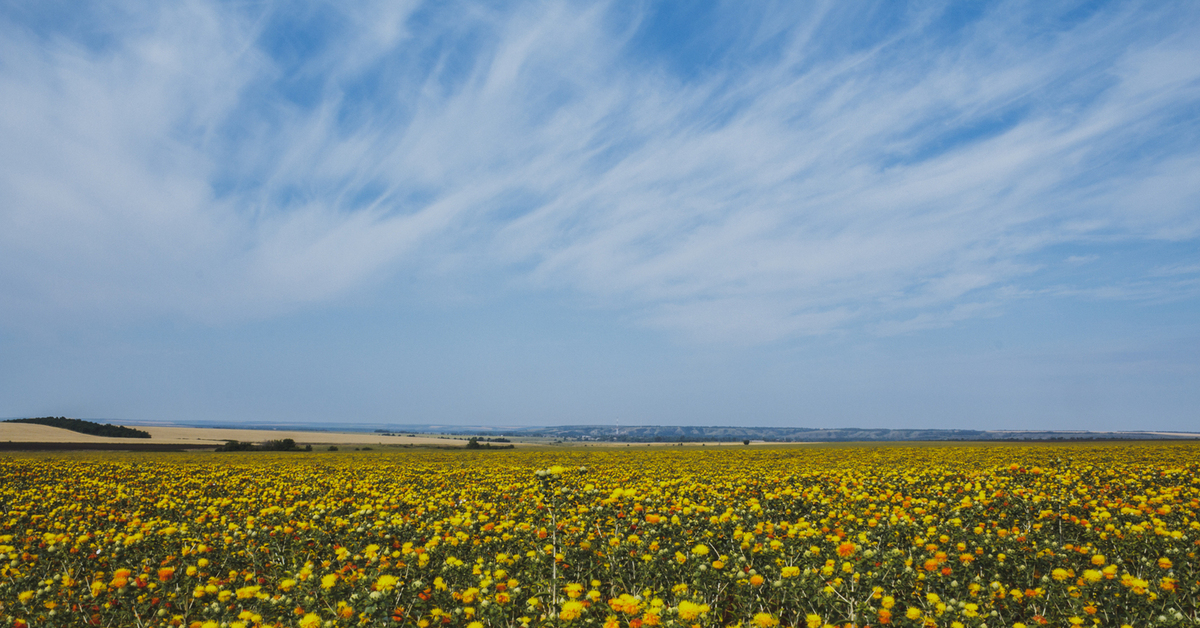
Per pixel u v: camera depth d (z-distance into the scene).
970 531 9.88
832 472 24.92
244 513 14.56
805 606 6.70
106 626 7.02
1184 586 7.11
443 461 43.75
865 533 9.34
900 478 18.69
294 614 6.71
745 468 30.36
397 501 14.96
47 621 6.75
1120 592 6.81
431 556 8.54
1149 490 15.42
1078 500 12.22
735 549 8.41
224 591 7.33
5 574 7.99
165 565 8.63
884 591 7.10
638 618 6.13
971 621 6.21
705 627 5.93
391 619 6.14
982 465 28.55
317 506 14.30
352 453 65.00
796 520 11.91
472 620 6.58
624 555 8.20
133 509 15.72
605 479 21.58
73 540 9.88
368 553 8.36
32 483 22.64
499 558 8.34
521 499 14.70
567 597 6.94
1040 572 8.07
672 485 17.72
